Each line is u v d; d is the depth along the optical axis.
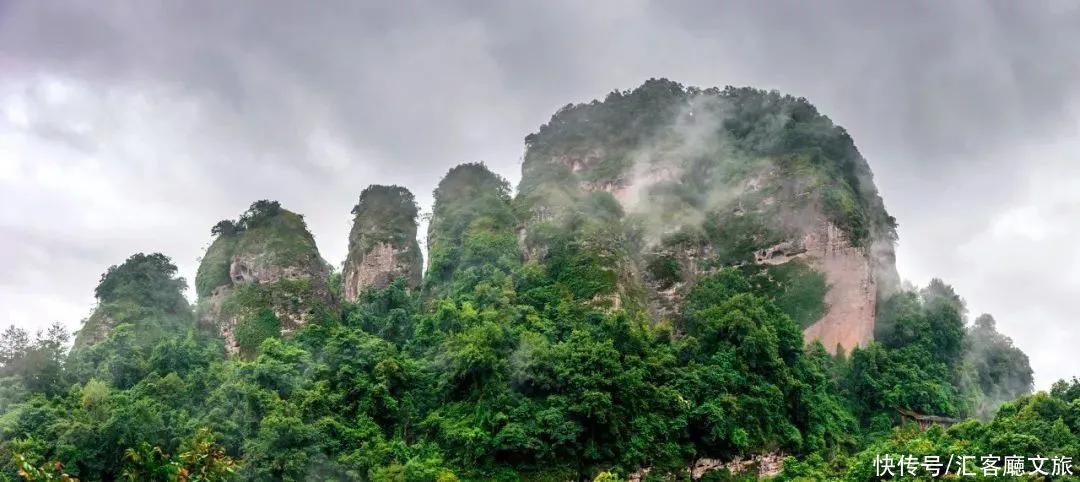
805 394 71.19
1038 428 52.03
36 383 66.50
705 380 66.75
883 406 78.62
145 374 70.50
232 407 61.78
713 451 65.06
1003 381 97.50
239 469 54.09
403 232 96.94
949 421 77.94
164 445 56.72
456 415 62.75
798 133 95.50
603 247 81.81
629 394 61.91
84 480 54.16
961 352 91.38
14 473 52.09
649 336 71.31
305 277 82.19
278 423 55.94
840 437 73.44
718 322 71.56
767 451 66.56
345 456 57.34
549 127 102.88
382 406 62.62
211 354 74.50
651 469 61.81
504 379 62.75
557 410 60.25
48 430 56.81
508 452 59.50
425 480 56.69
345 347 67.69
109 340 74.12
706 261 89.00
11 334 68.06
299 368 67.75
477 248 84.38
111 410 58.12
